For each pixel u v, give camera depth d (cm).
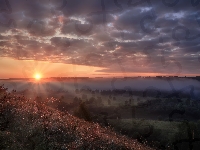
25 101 1573
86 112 2861
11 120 963
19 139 789
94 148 905
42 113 1267
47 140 821
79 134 1042
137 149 1280
